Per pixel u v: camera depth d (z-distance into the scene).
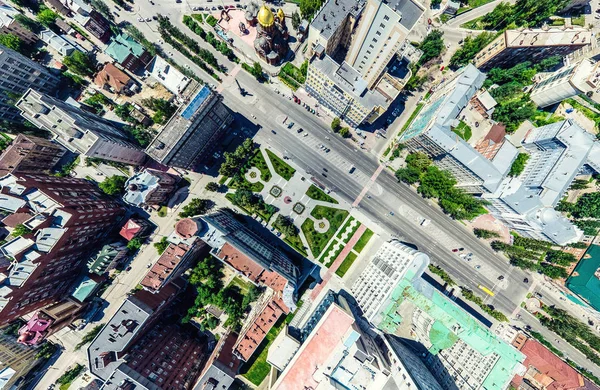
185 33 119.69
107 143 95.44
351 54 107.38
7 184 92.50
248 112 118.75
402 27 85.25
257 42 109.31
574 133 97.38
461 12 120.00
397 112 118.81
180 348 102.38
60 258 95.81
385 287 93.69
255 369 109.44
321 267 115.25
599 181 111.06
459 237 116.62
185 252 94.00
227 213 113.56
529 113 106.88
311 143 118.19
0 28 108.00
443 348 95.62
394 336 108.88
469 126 107.00
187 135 95.69
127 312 87.94
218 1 119.44
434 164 115.75
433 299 89.62
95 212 100.50
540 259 113.06
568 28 105.19
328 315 89.25
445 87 107.94
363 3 91.62
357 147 118.31
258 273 91.94
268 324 99.81
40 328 95.81
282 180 116.88
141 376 84.75
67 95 117.56
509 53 107.88
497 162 100.62
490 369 90.12
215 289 111.06
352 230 116.12
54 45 112.19
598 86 98.44
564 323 109.00
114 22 118.62
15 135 111.88
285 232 113.62
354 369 86.62
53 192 94.56
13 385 102.06
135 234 109.56
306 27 114.88
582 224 108.06
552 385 103.69
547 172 100.44
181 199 115.94
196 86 92.62
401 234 116.81
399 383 84.25
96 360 85.44
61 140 93.25
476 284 115.88
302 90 118.88
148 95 117.12
